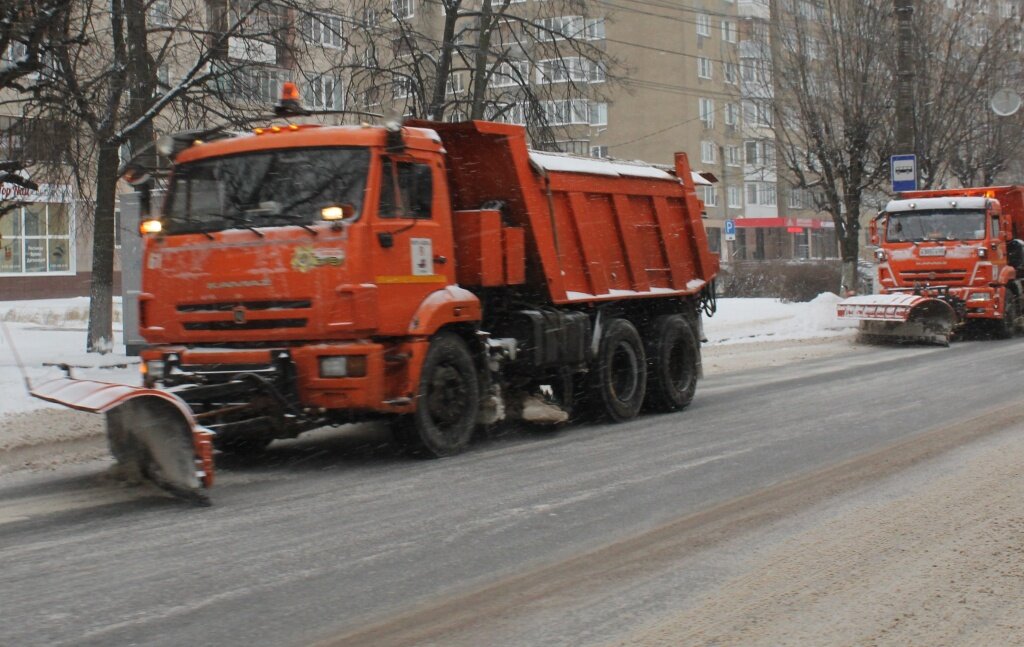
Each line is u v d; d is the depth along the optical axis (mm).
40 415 10883
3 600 5387
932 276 22578
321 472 9039
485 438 10898
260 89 17438
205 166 9273
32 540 6625
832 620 5055
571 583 5668
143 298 9289
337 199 8820
